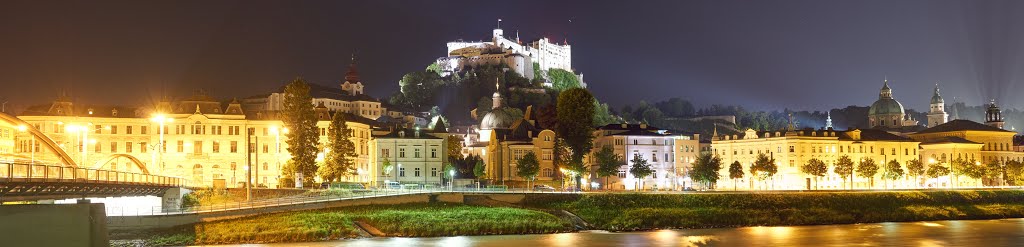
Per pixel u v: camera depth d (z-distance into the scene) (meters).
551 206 153.75
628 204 156.88
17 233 62.19
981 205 180.75
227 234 118.75
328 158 181.50
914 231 142.50
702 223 149.25
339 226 126.94
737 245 121.00
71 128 142.12
